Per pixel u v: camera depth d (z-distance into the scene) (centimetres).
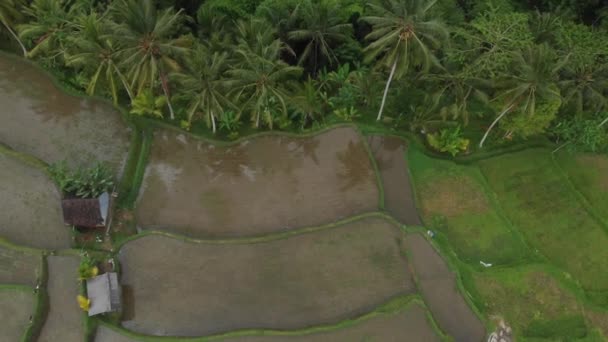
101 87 2631
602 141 2647
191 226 2384
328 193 2492
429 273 2302
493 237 2442
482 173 2647
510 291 2298
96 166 2459
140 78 2261
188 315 2188
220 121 2602
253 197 2470
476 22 2525
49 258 2247
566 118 2639
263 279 2262
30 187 2434
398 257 2327
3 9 2603
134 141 2588
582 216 2545
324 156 2597
